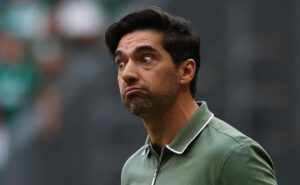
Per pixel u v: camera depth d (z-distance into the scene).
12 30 29.27
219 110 21.80
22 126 25.38
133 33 8.36
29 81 28.14
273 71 21.84
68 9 28.95
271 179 7.90
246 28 21.97
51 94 24.81
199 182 7.94
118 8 29.03
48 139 23.73
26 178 24.02
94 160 22.80
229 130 8.30
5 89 27.69
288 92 21.73
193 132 8.34
